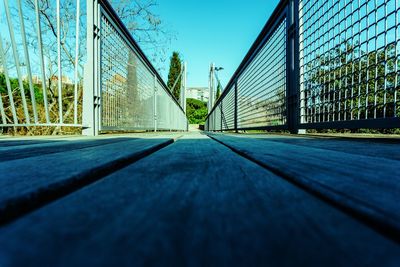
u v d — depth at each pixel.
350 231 0.28
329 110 2.72
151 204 0.38
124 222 0.31
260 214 0.34
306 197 0.43
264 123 5.30
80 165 0.70
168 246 0.24
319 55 2.88
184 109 21.98
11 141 2.02
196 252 0.23
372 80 2.07
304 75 3.35
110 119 4.66
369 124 2.09
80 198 0.42
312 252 0.23
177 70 32.91
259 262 0.21
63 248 0.24
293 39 3.83
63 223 0.30
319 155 0.96
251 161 0.89
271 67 4.84
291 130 3.91
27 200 0.37
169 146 1.58
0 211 0.32
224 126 12.13
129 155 0.90
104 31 4.45
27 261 0.21
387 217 0.28
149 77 8.05
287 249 0.24
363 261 0.21
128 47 5.71
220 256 0.22
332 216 0.33
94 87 4.01
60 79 3.70
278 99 4.48
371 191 0.43
